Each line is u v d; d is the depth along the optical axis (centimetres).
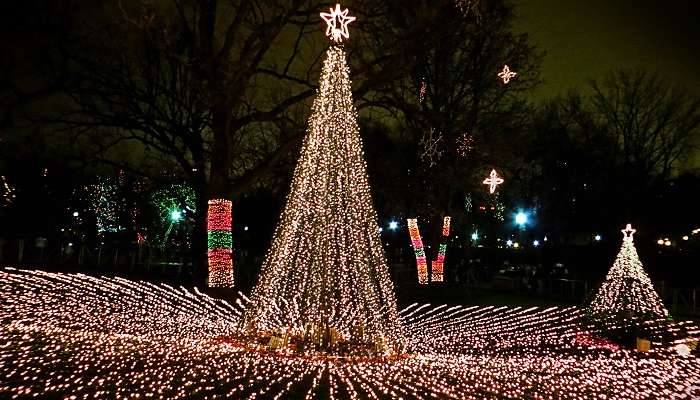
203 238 2402
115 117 2472
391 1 2211
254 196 4138
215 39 2195
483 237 5928
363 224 1302
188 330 1430
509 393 972
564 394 982
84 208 4319
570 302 2770
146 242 4022
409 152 2970
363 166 1314
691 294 2823
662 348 1455
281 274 1381
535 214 4975
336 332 1270
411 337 1554
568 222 4788
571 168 4728
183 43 2111
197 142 2453
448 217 2961
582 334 1630
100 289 2155
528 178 4712
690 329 1797
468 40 2853
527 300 2817
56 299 1827
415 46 2191
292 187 1388
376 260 1338
